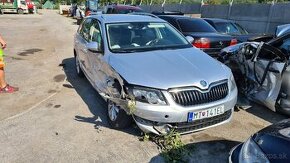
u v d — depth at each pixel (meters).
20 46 11.76
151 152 3.87
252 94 5.22
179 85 3.79
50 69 8.11
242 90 5.53
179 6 24.08
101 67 4.80
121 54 4.62
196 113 3.78
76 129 4.48
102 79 4.77
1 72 5.98
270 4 15.77
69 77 7.30
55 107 5.34
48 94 6.05
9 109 5.26
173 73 4.00
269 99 4.83
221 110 3.96
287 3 14.73
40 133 4.36
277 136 2.66
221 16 19.47
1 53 5.94
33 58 9.52
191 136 4.28
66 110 5.20
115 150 3.92
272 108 4.85
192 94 3.80
